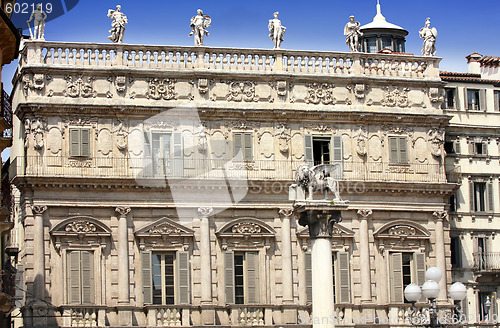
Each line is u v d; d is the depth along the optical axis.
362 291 70.62
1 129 51.31
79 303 66.75
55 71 68.50
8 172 77.75
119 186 67.94
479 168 77.31
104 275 67.56
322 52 72.25
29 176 66.50
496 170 77.69
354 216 71.50
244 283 69.44
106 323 66.94
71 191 67.56
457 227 76.06
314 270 46.62
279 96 71.31
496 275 76.06
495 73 81.31
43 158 67.69
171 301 68.31
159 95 69.69
